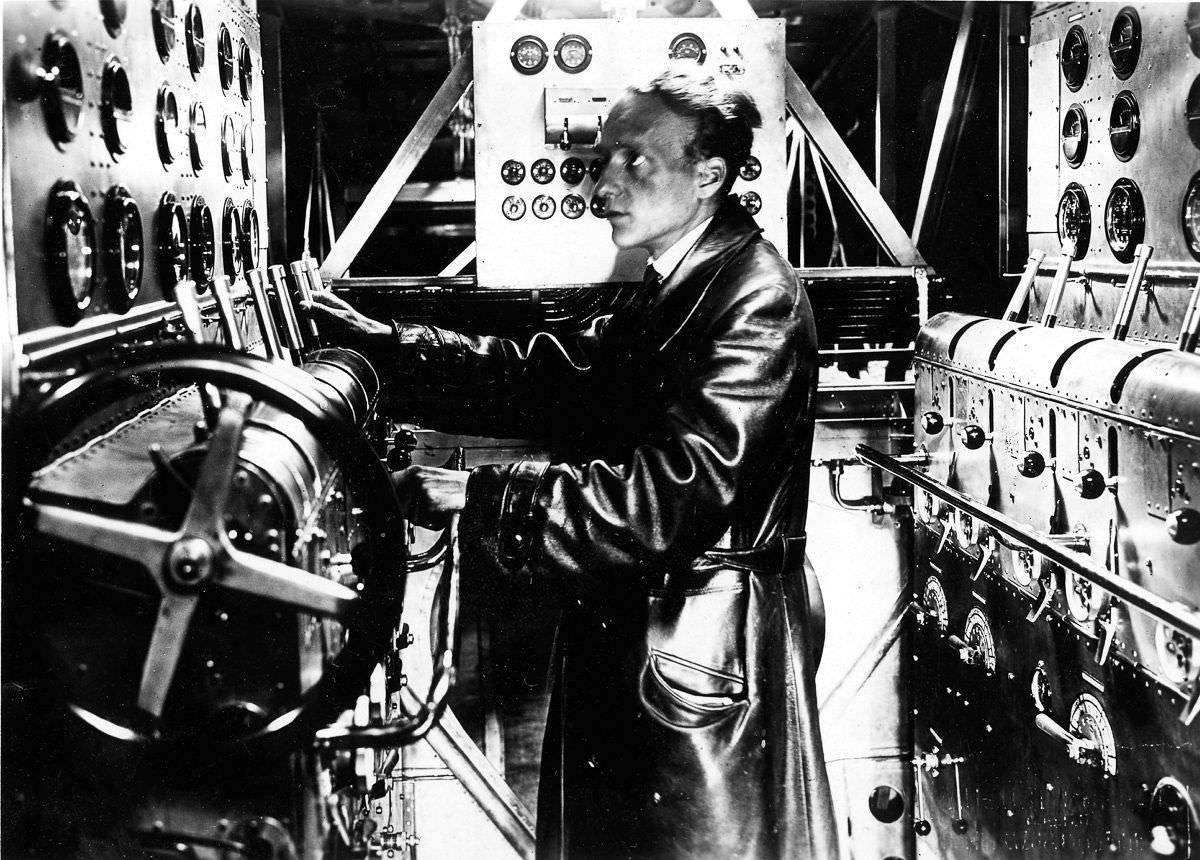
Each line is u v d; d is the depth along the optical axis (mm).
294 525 1783
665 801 2365
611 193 2504
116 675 1771
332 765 2020
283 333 2361
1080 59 3787
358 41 5258
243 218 3553
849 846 4430
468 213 6133
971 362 3652
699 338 2355
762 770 2387
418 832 4184
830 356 4395
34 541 1702
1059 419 3094
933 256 4750
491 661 4133
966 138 4625
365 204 4309
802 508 2535
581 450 2891
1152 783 2674
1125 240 3486
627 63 4145
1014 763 3484
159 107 2619
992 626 3615
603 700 2428
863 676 4402
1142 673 2705
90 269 2146
